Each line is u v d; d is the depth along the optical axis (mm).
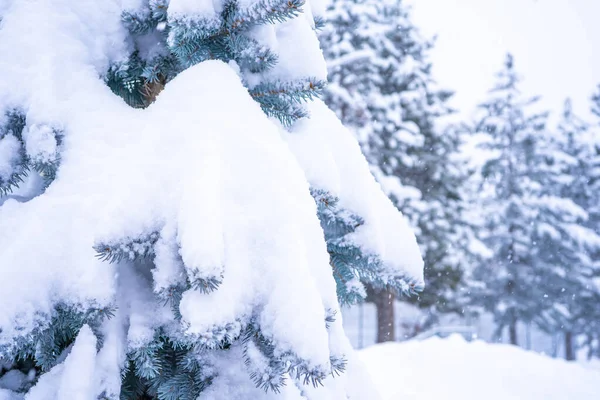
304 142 2037
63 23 1868
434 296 15711
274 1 1694
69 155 1646
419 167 15219
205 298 1344
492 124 21594
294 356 1293
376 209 2168
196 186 1446
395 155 14672
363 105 14578
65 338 1663
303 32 2057
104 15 1972
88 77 1833
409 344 7645
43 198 1589
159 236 1481
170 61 2143
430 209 14820
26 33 1787
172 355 1820
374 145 14641
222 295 1349
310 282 1395
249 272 1410
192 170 1503
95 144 1659
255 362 1411
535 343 27438
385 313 14969
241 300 1378
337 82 14742
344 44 14836
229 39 1906
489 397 5676
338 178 1972
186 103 1691
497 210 20094
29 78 1708
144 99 2311
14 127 1714
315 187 1938
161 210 1488
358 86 14727
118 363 1543
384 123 14789
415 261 2131
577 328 21641
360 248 2111
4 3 1885
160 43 2100
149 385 1859
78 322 1558
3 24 1825
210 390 1717
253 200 1502
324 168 1963
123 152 1632
